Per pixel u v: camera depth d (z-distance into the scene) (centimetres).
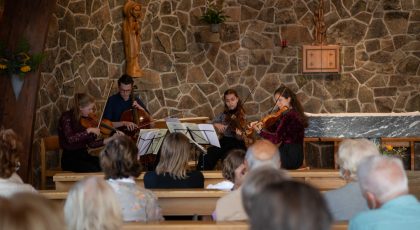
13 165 371
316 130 809
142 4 877
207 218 433
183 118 814
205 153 623
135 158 366
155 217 358
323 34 907
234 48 907
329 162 900
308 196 165
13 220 153
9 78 659
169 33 889
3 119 659
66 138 642
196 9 897
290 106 633
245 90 909
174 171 437
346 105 920
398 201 244
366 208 322
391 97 920
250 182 217
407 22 917
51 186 760
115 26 841
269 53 912
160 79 886
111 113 716
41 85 741
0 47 647
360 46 919
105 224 250
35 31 669
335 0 917
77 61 793
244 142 695
